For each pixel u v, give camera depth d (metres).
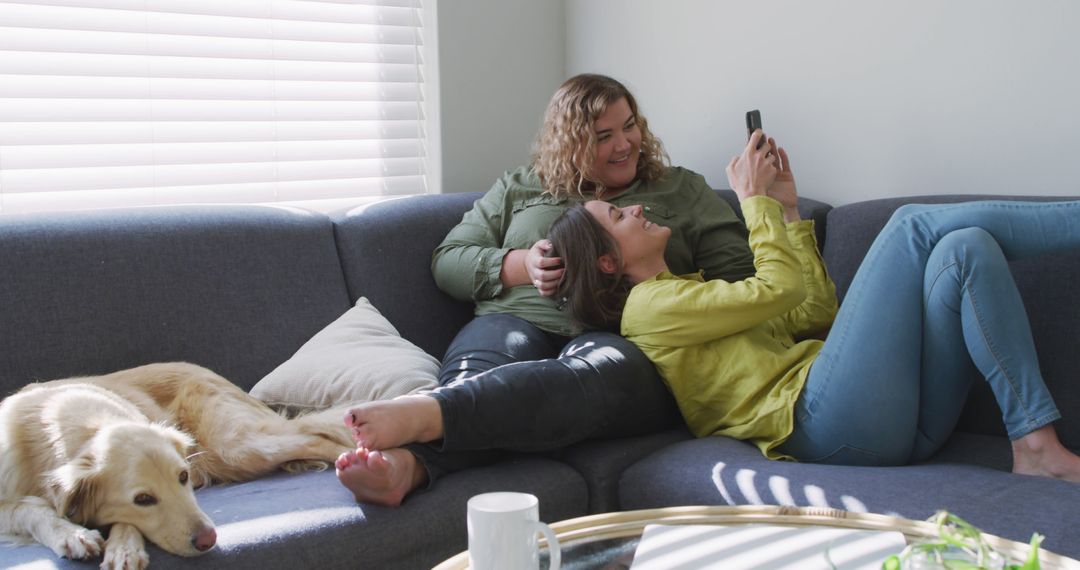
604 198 2.43
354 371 2.06
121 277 2.01
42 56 2.37
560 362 1.90
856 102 2.48
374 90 2.91
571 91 2.44
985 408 1.98
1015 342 1.65
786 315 2.18
